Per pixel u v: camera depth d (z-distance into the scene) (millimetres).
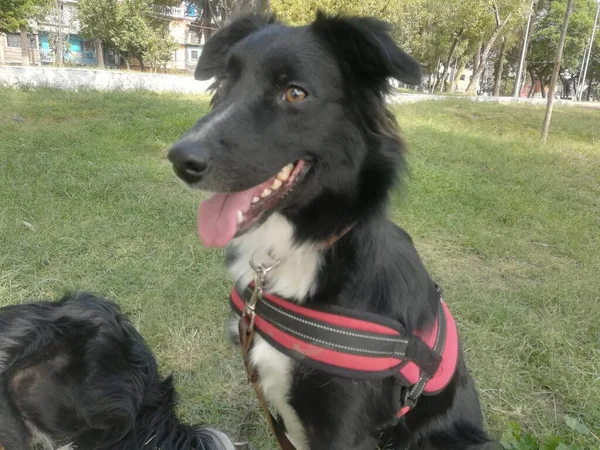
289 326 417
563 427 604
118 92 2861
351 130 435
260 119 414
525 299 886
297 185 429
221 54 530
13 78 2988
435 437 485
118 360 425
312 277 421
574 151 2213
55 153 1433
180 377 644
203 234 414
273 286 434
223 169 391
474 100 4434
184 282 836
